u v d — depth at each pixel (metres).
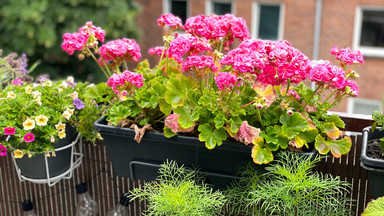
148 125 1.32
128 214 1.77
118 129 1.31
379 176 1.13
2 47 7.34
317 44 8.59
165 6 9.91
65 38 1.42
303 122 1.24
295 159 1.29
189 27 1.34
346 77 1.29
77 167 1.81
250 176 1.30
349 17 8.34
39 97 1.44
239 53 1.20
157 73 1.43
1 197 1.99
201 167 1.33
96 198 1.84
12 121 1.43
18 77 1.81
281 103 1.26
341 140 1.26
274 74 1.19
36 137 1.46
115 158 1.41
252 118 1.31
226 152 1.27
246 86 1.27
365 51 8.53
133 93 1.32
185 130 1.27
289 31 8.77
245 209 1.45
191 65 1.20
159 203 1.26
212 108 1.25
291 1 8.61
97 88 1.51
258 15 9.06
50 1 7.11
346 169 1.45
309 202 1.30
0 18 7.25
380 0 8.12
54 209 1.96
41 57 7.99
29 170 1.53
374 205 1.12
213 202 1.22
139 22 10.09
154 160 1.37
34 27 7.11
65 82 1.57
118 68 1.50
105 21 7.59
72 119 1.54
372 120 1.41
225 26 1.34
